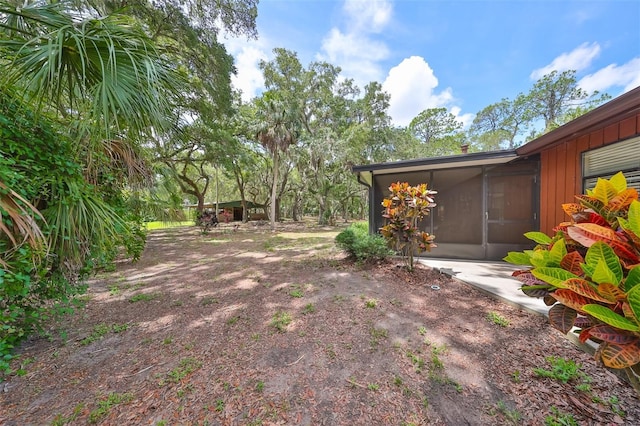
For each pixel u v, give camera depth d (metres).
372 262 4.84
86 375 1.87
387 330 2.41
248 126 13.84
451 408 1.50
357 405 1.55
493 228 5.10
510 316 2.58
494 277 3.82
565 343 2.04
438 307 2.88
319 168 16.11
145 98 1.86
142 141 2.33
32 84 1.63
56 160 2.08
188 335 2.45
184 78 2.23
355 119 18.41
